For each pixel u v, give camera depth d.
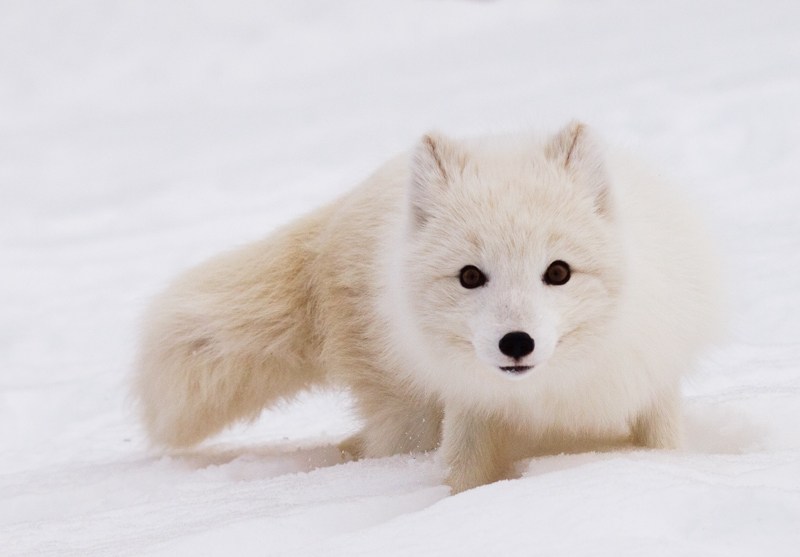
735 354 12.41
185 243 26.62
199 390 10.30
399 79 63.03
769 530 4.78
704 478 5.95
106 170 42.03
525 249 6.77
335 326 9.95
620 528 5.00
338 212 10.23
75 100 77.38
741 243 18.47
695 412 9.41
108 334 19.16
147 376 10.56
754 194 22.59
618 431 8.64
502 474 8.34
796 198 21.72
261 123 51.16
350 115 48.16
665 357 7.82
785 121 27.53
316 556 5.20
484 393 7.70
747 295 15.02
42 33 94.31
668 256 7.89
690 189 9.25
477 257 6.88
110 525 7.31
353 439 10.46
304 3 101.94
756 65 37.44
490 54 67.88
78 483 9.65
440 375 7.80
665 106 31.81
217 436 11.19
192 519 7.15
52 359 17.91
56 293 23.34
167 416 10.48
